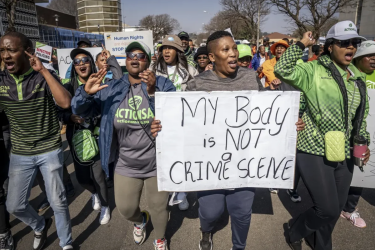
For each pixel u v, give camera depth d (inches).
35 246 105.5
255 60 383.9
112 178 156.5
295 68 84.5
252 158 88.3
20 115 89.3
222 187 88.9
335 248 104.2
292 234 101.3
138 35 312.3
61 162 97.3
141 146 89.4
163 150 86.0
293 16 773.3
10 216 129.0
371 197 139.6
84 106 86.4
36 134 92.0
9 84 88.3
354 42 81.1
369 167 111.2
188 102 83.8
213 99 84.3
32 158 93.4
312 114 88.4
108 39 317.1
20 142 92.7
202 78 90.4
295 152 87.8
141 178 94.1
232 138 86.7
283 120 86.6
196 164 87.4
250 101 85.2
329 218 88.7
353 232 112.7
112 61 127.0
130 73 90.4
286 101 85.5
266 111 86.0
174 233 114.9
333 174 88.1
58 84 87.7
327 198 86.8
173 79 141.9
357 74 89.7
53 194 95.3
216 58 85.9
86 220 125.0
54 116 96.0
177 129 85.0
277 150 88.1
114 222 123.1
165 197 96.6
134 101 88.3
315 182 87.7
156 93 82.6
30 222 101.1
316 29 764.6
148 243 109.3
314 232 100.7
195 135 85.7
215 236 112.5
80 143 114.6
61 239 99.8
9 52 84.0
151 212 98.1
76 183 161.8
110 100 90.4
